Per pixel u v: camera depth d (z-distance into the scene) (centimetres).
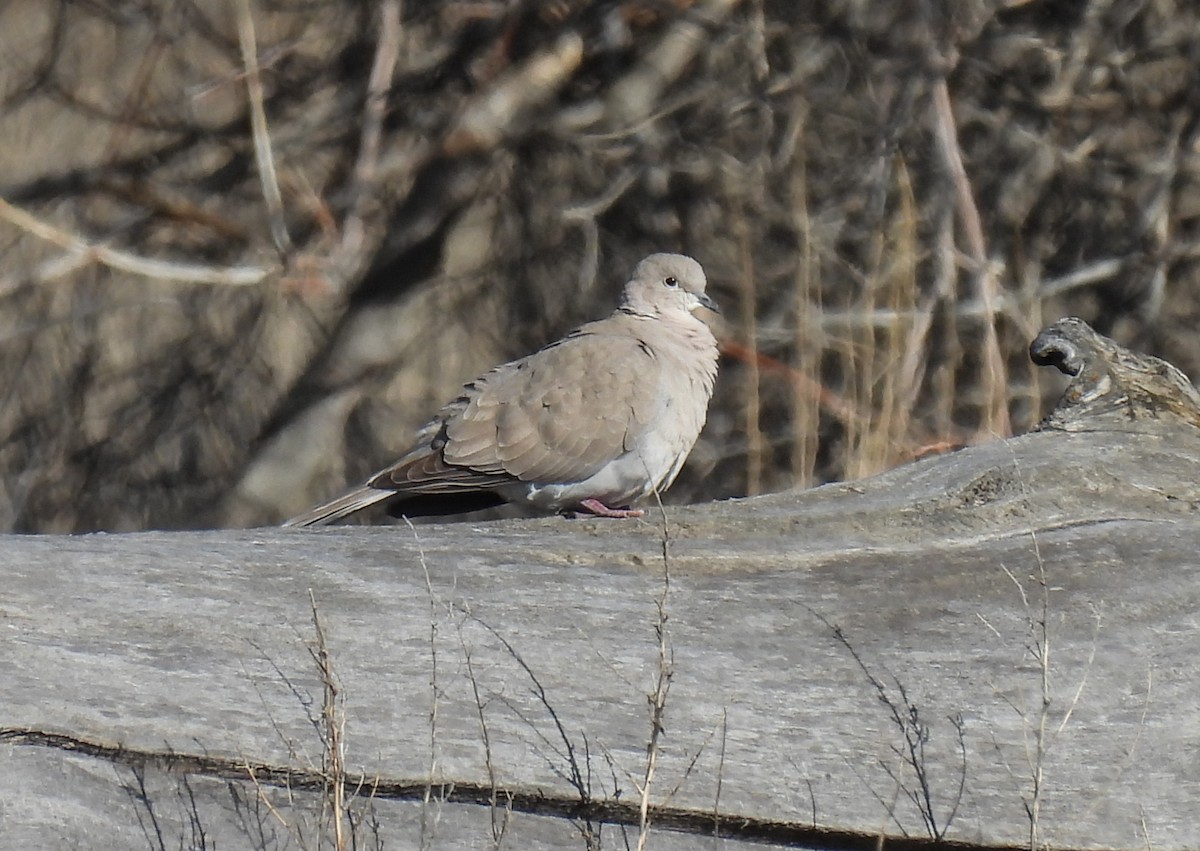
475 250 1683
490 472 948
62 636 489
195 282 1644
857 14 1533
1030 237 1577
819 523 580
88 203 1702
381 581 523
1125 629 512
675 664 496
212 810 461
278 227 1436
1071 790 473
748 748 477
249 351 1717
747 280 1323
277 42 1680
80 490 1709
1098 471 607
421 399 1680
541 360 970
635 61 1616
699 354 998
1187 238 1573
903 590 530
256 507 1672
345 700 479
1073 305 1581
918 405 1409
